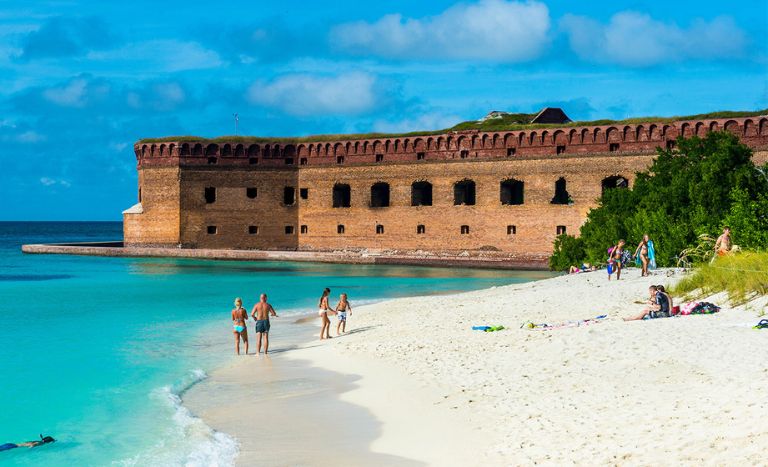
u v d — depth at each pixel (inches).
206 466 625.9
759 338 842.2
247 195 3966.5
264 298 1156.5
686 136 3129.9
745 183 2130.9
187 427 744.3
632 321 1031.0
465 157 3572.8
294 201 3983.8
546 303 1428.4
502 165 3489.2
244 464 625.6
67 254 4158.5
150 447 690.8
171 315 1680.6
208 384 941.2
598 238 2361.0
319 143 3909.9
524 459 569.3
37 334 1391.5
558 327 1097.4
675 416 605.3
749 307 1043.9
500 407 716.0
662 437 561.0
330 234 3887.8
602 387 735.1
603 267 2260.1
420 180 3671.3
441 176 3624.5
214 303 1930.4
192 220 3924.7
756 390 640.4
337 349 1122.7
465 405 738.8
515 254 3459.6
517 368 853.2
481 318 1309.1
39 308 1818.4
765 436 518.0
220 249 3880.4
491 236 3513.8
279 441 683.4
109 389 926.4
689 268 1759.4
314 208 3927.2
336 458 627.2
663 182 2456.9
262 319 1144.2
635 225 2210.9
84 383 962.1
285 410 790.5
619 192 2561.5
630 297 1406.3
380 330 1288.1
